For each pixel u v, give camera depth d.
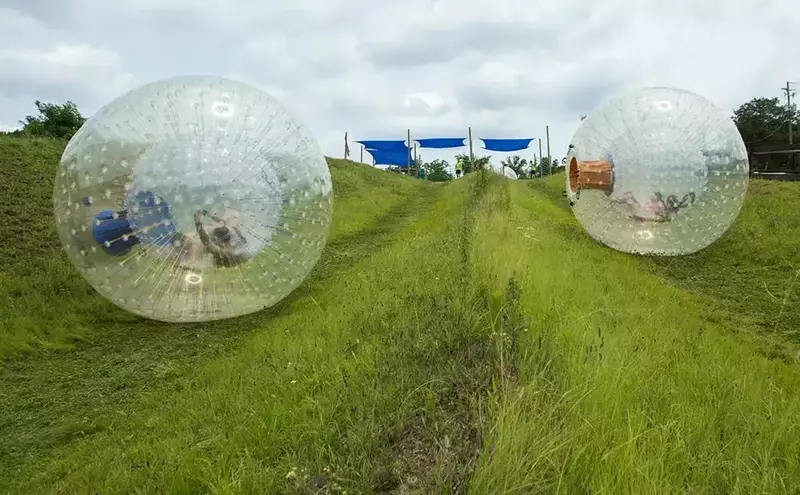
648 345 5.63
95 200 6.64
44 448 5.18
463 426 4.04
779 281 10.23
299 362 6.09
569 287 7.52
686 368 5.14
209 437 4.67
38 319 8.13
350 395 4.82
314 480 3.70
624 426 3.61
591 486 3.03
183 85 7.03
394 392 4.62
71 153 6.92
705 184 10.74
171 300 7.09
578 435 3.46
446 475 3.38
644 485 2.98
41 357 7.36
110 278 6.99
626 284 9.28
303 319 7.98
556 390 4.02
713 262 11.75
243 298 7.39
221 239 6.81
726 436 3.99
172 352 7.56
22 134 20.81
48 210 13.05
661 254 11.82
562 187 29.16
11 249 10.70
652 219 11.06
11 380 6.69
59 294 9.15
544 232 13.07
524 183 32.75
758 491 3.18
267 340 7.28
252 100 7.27
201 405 5.52
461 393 4.51
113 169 6.59
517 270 7.16
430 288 7.52
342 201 21.34
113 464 4.47
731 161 10.80
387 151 46.72
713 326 7.84
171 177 6.55
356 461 3.79
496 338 5.03
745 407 4.36
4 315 8.08
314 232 7.78
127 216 6.60
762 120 44.00
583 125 11.99
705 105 11.06
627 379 4.32
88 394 6.32
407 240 13.95
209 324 8.62
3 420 5.73
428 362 5.29
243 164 6.84
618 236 11.85
